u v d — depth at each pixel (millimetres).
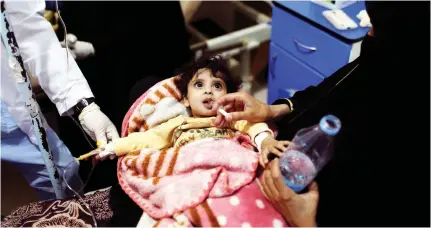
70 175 1361
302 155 808
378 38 753
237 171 967
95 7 1627
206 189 917
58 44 1189
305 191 801
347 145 769
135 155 1082
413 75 702
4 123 1273
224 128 1145
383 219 719
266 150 940
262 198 906
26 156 1332
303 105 1102
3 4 889
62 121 1596
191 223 877
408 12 696
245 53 2193
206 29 2354
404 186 702
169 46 1794
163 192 957
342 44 1597
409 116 704
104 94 1694
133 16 1652
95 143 1247
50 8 1626
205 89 1183
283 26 1882
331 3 1781
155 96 1217
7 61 1103
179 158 1032
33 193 1607
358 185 749
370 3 753
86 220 1064
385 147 725
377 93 752
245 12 2344
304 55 1825
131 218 1069
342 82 904
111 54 1679
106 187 1284
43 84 1176
